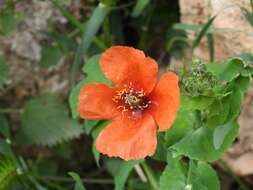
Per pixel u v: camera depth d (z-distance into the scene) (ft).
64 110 1.03
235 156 0.99
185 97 0.71
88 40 0.91
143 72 0.74
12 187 1.00
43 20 1.04
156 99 0.74
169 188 0.76
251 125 0.95
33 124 1.03
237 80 0.73
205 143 0.73
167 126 0.69
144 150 0.71
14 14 1.02
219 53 0.93
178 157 0.76
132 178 1.02
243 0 0.85
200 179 0.75
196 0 0.92
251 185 1.03
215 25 0.89
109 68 0.74
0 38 1.04
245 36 0.87
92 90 0.75
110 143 0.72
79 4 1.04
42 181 1.01
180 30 1.00
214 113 0.72
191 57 0.89
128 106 0.75
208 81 0.70
